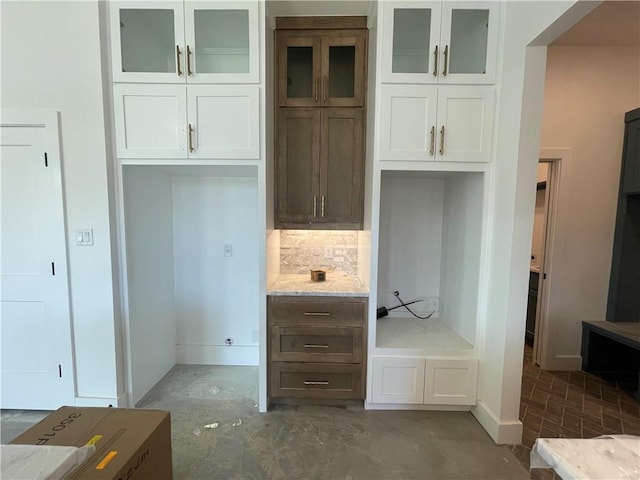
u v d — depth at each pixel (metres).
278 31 2.38
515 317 1.94
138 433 1.17
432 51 2.05
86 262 2.17
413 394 2.27
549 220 2.97
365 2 2.21
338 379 2.31
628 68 2.79
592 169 2.86
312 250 2.87
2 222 2.15
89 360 2.22
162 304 2.78
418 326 2.65
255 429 2.11
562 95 2.81
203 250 2.97
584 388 2.70
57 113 2.08
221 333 3.03
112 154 2.16
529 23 1.77
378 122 2.11
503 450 1.95
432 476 1.75
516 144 1.87
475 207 2.24
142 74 2.11
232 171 2.62
